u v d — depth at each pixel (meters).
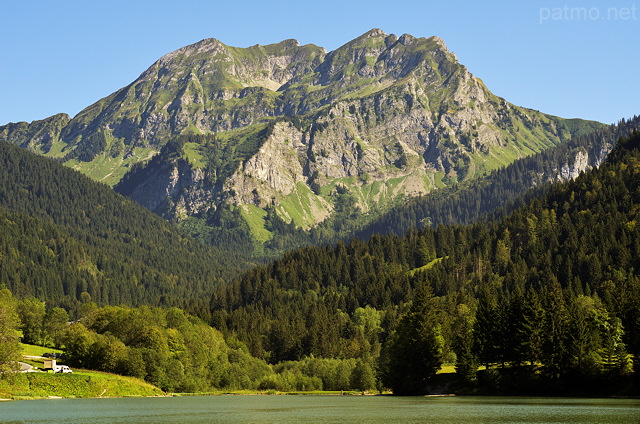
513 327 186.25
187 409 163.88
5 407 158.25
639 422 120.88
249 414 152.75
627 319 178.00
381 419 137.12
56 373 188.88
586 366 174.00
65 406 162.50
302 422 136.25
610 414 134.38
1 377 177.25
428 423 127.94
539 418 129.88
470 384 189.62
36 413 148.50
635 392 167.62
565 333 178.12
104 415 147.00
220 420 140.50
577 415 133.50
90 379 191.00
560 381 177.00
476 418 133.38
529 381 182.38
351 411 155.88
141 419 140.88
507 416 134.88
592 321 186.00
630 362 175.50
